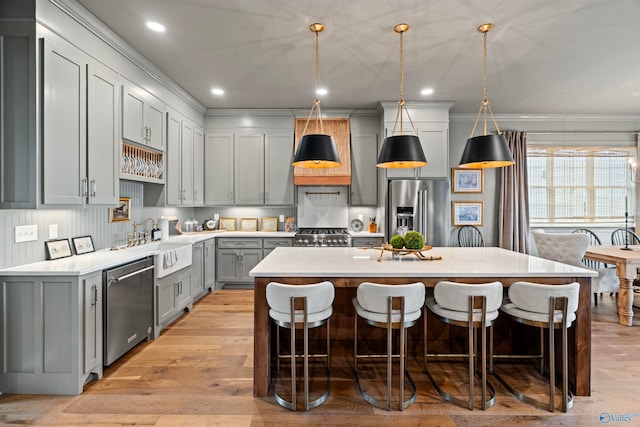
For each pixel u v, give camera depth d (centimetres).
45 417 206
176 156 427
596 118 547
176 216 506
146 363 277
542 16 264
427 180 472
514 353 286
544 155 550
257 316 231
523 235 535
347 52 326
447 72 374
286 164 530
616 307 421
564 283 231
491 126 548
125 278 276
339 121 527
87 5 249
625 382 246
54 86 232
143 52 326
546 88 426
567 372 223
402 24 276
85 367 234
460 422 202
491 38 299
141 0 244
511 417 206
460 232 541
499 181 549
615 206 552
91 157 268
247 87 423
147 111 354
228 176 529
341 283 232
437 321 288
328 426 199
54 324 228
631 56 336
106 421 203
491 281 231
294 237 488
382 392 232
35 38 219
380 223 516
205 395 231
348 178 509
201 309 418
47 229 268
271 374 258
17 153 221
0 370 229
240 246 504
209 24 276
